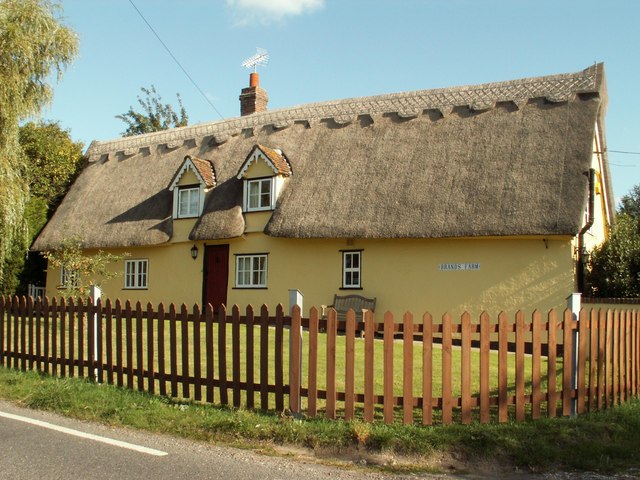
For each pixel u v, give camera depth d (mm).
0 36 16688
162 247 23922
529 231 16641
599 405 8742
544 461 6660
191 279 23078
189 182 23391
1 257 18188
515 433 7289
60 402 9086
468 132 19797
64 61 17969
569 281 16812
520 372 8125
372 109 22531
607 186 23047
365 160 20625
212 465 6562
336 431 7383
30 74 17375
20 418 8477
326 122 23109
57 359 11086
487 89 21031
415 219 18234
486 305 17703
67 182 30484
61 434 7691
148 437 7621
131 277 24719
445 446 6965
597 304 16844
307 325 8281
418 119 21188
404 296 18812
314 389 8172
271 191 21359
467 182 18375
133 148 28031
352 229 18859
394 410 8859
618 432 7598
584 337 8578
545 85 20156
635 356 9938
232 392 9375
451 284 18219
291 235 19812
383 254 19281
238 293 21844
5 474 6191
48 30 17516
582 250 18500
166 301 23531
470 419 7922
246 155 23609
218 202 22516
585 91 19172
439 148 19750
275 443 7375
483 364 7996
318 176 20969
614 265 18234
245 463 6652
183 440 7527
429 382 7855
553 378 8312
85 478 6102
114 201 25781
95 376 10484
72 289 22406
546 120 18938
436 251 18531
